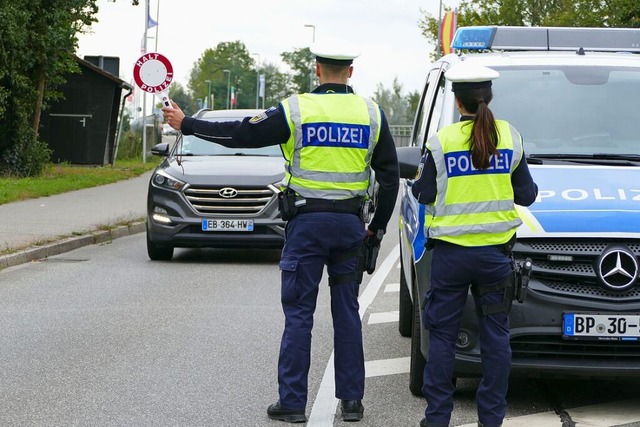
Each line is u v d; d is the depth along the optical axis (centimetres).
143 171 4484
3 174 3503
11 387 860
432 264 713
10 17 3288
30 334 1081
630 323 754
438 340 712
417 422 770
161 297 1330
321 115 759
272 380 891
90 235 1958
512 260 708
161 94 770
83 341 1047
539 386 886
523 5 5269
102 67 5594
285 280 772
